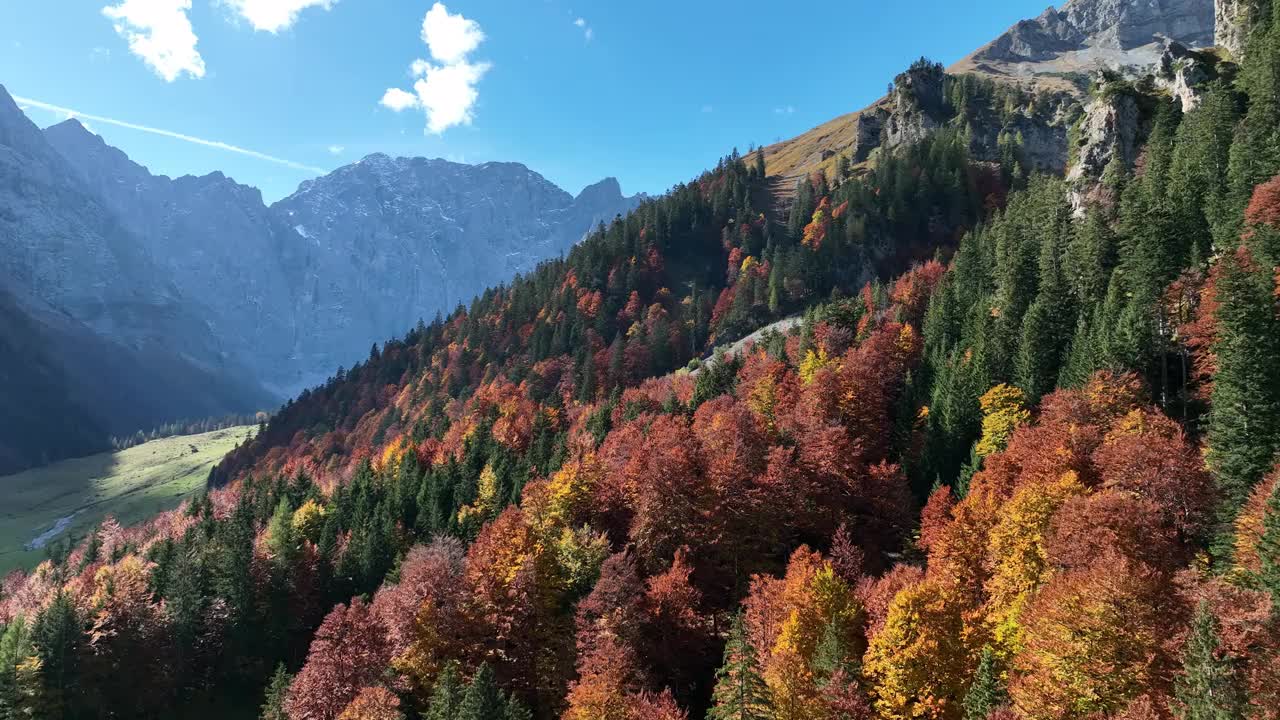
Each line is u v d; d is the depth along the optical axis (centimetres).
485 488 11581
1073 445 6500
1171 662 3847
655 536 7931
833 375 10281
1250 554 4534
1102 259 10050
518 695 6925
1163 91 13312
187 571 9206
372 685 6675
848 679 5081
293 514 12006
